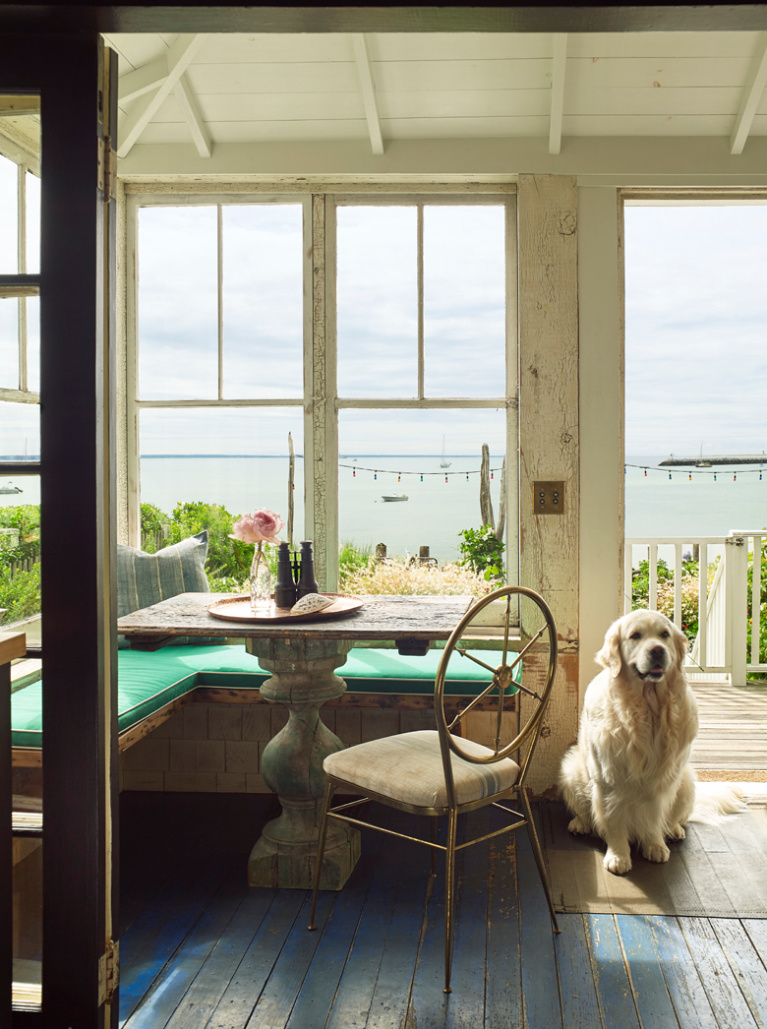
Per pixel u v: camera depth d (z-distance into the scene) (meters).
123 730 2.51
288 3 1.41
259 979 2.12
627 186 3.31
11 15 1.47
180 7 1.43
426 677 3.04
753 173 3.24
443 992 2.06
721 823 3.11
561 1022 1.94
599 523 3.34
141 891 2.62
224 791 3.47
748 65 3.03
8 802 1.54
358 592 3.60
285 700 2.66
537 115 3.25
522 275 3.33
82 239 1.54
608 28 1.47
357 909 2.50
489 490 3.56
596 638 3.34
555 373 3.33
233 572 3.64
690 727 2.73
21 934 1.57
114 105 1.63
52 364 1.55
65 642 1.55
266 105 3.27
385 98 3.21
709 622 5.66
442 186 3.49
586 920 2.41
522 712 3.33
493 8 1.40
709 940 2.30
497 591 2.14
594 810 2.82
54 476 1.55
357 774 2.30
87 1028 1.56
